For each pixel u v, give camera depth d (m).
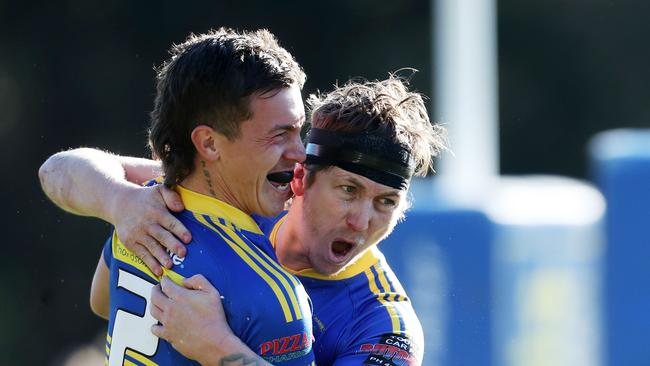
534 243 24.28
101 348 48.88
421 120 11.07
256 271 9.27
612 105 68.56
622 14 68.62
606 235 24.27
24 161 57.53
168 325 9.14
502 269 23.64
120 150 59.44
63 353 49.91
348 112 10.59
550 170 68.62
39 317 50.84
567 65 69.00
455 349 23.25
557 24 68.88
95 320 51.25
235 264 9.24
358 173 10.52
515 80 68.94
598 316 24.34
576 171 68.69
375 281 11.12
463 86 37.38
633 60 68.81
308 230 10.84
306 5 63.81
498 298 23.47
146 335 9.43
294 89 9.52
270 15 63.59
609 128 68.19
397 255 23.39
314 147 10.72
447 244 23.38
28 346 50.44
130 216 9.66
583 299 24.42
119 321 9.69
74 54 59.22
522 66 69.00
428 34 64.44
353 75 64.56
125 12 60.09
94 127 59.28
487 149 40.41
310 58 64.62
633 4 68.50
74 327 51.12
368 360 10.54
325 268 10.91
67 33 59.19
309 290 11.01
